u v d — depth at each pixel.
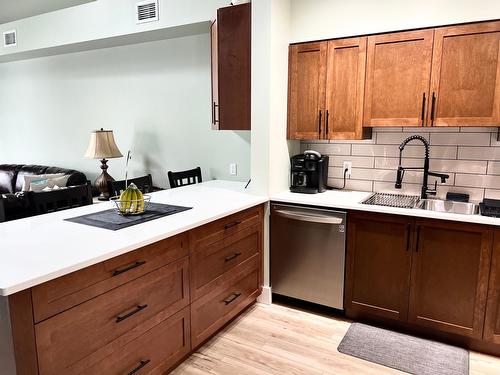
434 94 2.49
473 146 2.70
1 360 1.38
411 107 2.57
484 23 2.30
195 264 2.21
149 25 3.62
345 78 2.78
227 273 2.54
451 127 2.72
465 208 2.70
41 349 1.41
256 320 2.81
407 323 2.61
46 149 5.38
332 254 2.74
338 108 2.83
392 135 2.97
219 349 2.45
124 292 1.75
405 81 2.57
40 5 4.45
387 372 2.23
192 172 3.65
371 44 2.65
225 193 3.01
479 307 2.33
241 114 2.95
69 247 1.65
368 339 2.56
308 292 2.89
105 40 4.05
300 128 3.01
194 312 2.24
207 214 2.28
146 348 1.91
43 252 1.58
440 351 2.42
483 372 2.22
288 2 2.88
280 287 3.01
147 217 2.18
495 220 2.20
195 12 3.34
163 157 4.23
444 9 2.40
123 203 2.21
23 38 4.62
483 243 2.26
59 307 1.46
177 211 2.34
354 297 2.73
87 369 1.60
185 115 3.99
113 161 4.64
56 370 1.47
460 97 2.42
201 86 3.82
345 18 2.72
